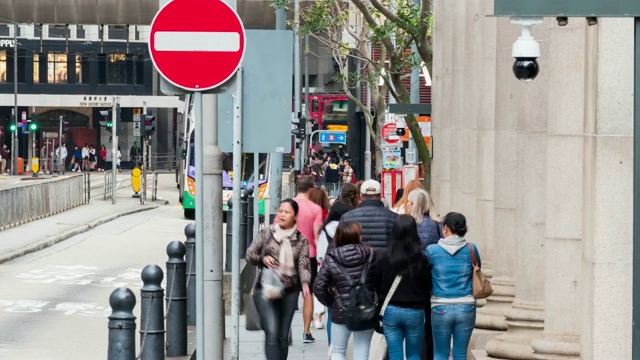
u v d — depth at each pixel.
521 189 25.00
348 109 139.88
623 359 17.23
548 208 21.64
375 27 58.44
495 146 27.94
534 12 14.45
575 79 21.20
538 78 23.84
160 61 17.48
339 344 23.14
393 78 60.03
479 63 34.81
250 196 52.94
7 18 90.69
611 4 14.32
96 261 53.19
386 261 22.39
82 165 189.50
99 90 188.62
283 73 25.52
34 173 163.75
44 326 33.34
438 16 50.47
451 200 40.91
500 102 27.67
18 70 187.00
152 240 65.44
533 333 24.22
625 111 16.95
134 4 89.75
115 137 101.06
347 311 22.53
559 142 21.42
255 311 26.67
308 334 31.14
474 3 35.66
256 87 25.53
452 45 41.59
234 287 25.50
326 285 22.81
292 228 25.61
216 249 21.14
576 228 21.45
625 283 17.14
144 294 22.34
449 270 22.20
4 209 66.81
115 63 189.25
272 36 25.50
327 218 28.86
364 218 24.64
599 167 17.06
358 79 90.81
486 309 27.58
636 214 14.36
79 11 90.25
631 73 16.88
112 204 99.75
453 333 22.47
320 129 140.38
